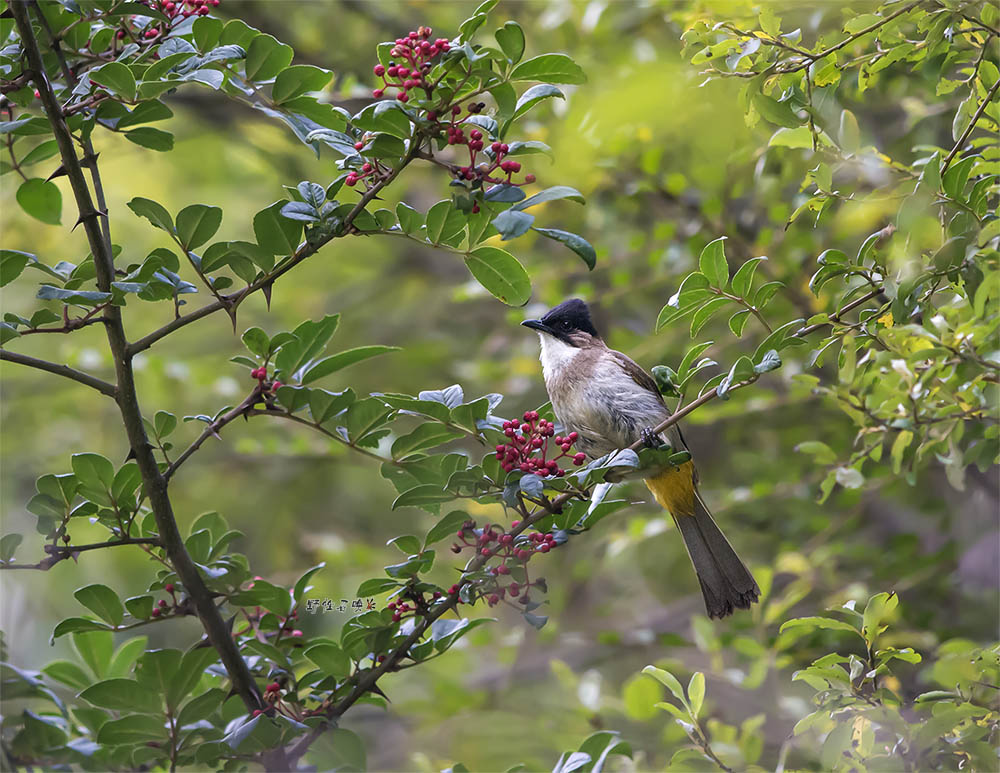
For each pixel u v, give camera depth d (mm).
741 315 7062
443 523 6668
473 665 15477
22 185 7633
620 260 15000
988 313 7164
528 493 6273
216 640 6734
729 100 9859
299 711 6969
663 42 13375
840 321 7551
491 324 19000
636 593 17281
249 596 6973
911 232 7090
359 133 6715
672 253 14016
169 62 6219
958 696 6820
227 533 7344
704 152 11344
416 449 6922
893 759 6887
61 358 17500
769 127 10453
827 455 9695
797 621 7199
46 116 6453
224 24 6422
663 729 12078
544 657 15477
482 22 5695
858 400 8961
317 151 6375
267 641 7285
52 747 6633
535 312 14711
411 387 18391
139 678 6652
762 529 14875
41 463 18594
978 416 8484
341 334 19234
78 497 7062
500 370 16172
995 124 7539
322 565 7109
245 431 17656
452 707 13531
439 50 5695
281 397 6535
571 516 6980
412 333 19375
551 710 13688
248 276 6383
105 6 6668
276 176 18797
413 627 7266
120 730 6727
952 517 13891
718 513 13852
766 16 7699
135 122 6754
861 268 7211
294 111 6648
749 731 9906
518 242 14758
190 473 18078
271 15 17078
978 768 6855
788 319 13461
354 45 17328
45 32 6914
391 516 18484
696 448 16781
